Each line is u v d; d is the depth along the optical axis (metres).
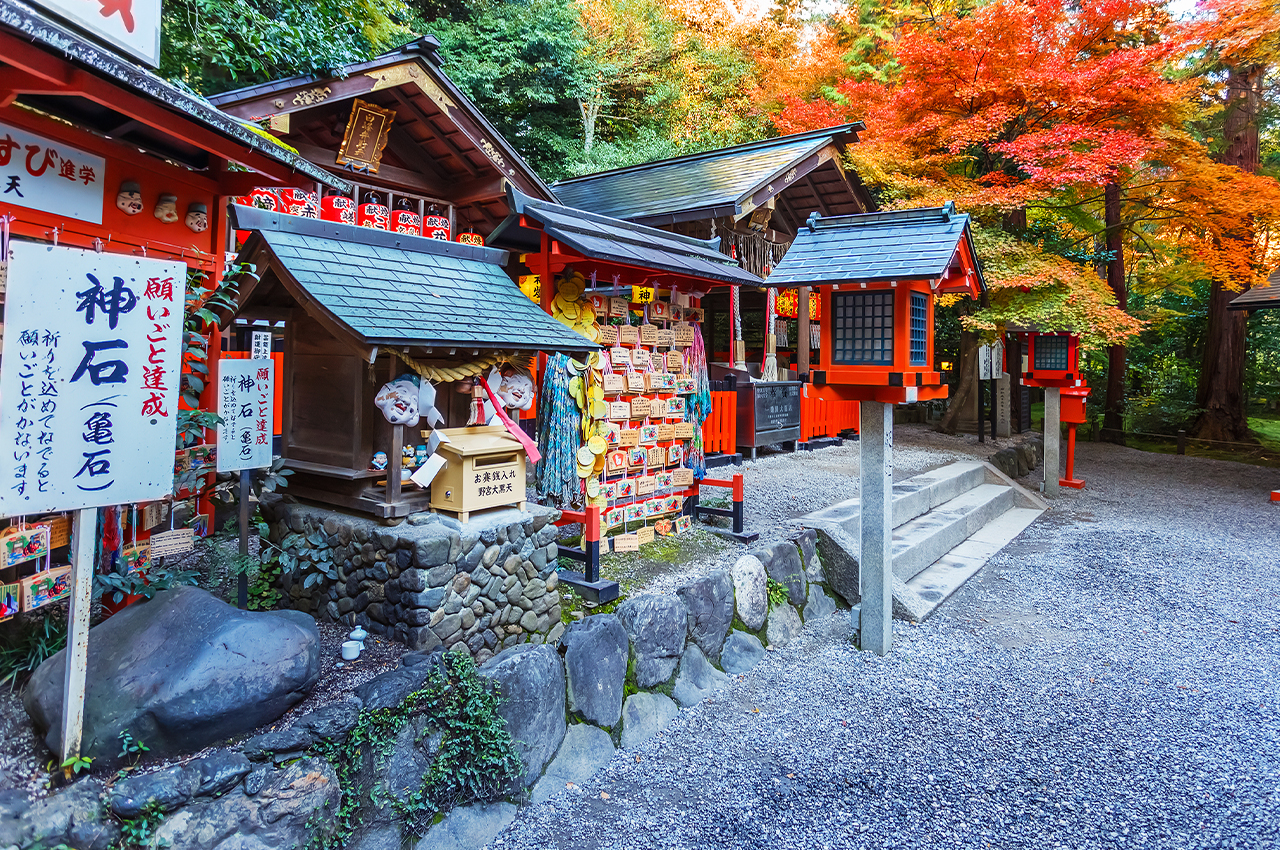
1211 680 4.80
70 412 2.23
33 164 3.00
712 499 7.23
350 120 7.36
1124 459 14.57
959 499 9.02
